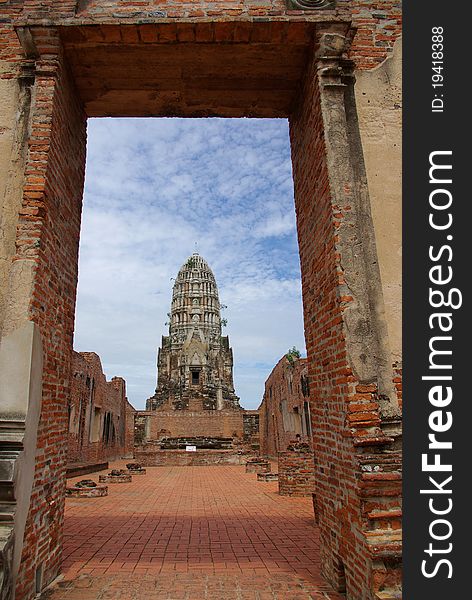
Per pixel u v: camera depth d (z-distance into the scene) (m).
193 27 5.76
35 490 4.87
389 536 4.25
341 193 5.41
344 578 5.15
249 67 6.45
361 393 4.82
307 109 6.45
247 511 10.69
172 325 53.28
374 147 6.03
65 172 6.22
